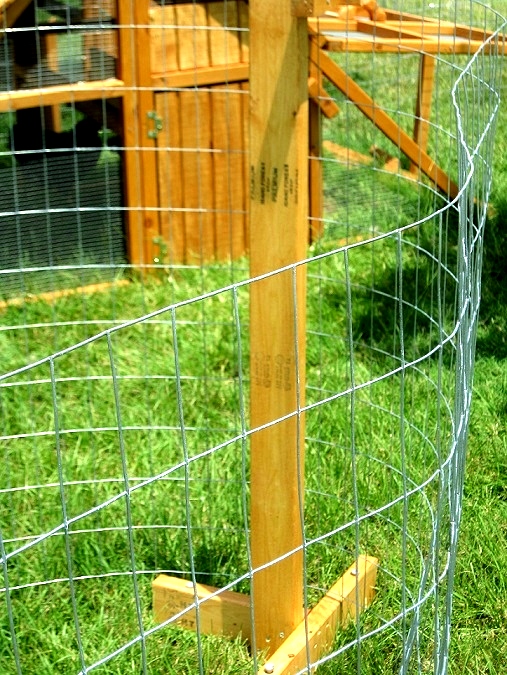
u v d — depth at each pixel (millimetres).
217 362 4504
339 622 2992
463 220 2387
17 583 3219
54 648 2930
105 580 3258
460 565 3256
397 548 3340
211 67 5328
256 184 2633
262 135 2594
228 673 2842
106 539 3410
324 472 3670
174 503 3531
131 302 5023
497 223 5652
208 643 2957
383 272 5148
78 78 5051
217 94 5383
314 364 4453
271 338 2705
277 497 2807
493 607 3125
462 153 2559
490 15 8070
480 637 3023
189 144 5383
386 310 4820
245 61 5414
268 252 2654
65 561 3295
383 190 5926
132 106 5172
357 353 4523
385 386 4168
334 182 5938
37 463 3686
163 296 5039
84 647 2947
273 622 2912
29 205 5105
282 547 2838
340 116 6734
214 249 5531
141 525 3471
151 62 5188
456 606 3135
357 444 3791
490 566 3287
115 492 3629
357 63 7613
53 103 4957
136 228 5355
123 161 5258
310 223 5621
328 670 2828
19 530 3469
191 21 5227
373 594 3164
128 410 4133
